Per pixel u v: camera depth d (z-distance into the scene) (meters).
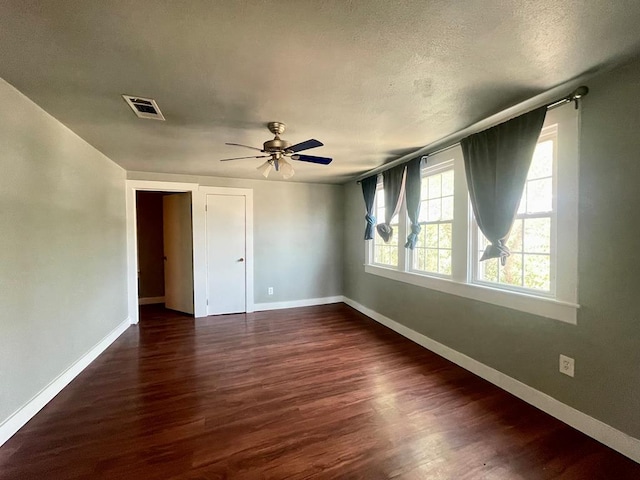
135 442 1.85
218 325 4.28
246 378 2.69
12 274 1.92
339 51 1.51
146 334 3.90
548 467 1.63
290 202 5.31
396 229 4.11
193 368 2.89
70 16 1.23
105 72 1.69
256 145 3.07
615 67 1.69
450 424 2.01
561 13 1.25
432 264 3.39
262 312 5.01
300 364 2.98
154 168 4.17
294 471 1.62
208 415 2.13
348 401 2.30
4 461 1.69
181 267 4.98
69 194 2.63
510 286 2.45
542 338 2.15
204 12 1.22
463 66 1.65
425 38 1.41
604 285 1.79
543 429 1.95
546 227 2.21
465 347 2.85
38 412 2.15
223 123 2.47
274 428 1.98
